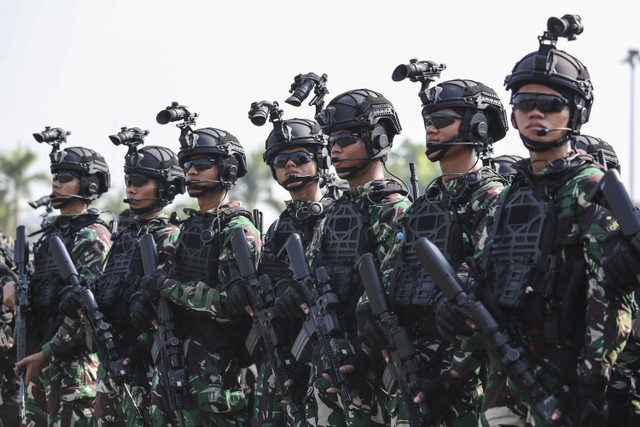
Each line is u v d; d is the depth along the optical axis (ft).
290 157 25.57
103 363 28.37
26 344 31.40
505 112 21.48
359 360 21.76
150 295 26.04
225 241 26.02
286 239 25.45
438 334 20.01
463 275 18.25
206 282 25.99
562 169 16.67
